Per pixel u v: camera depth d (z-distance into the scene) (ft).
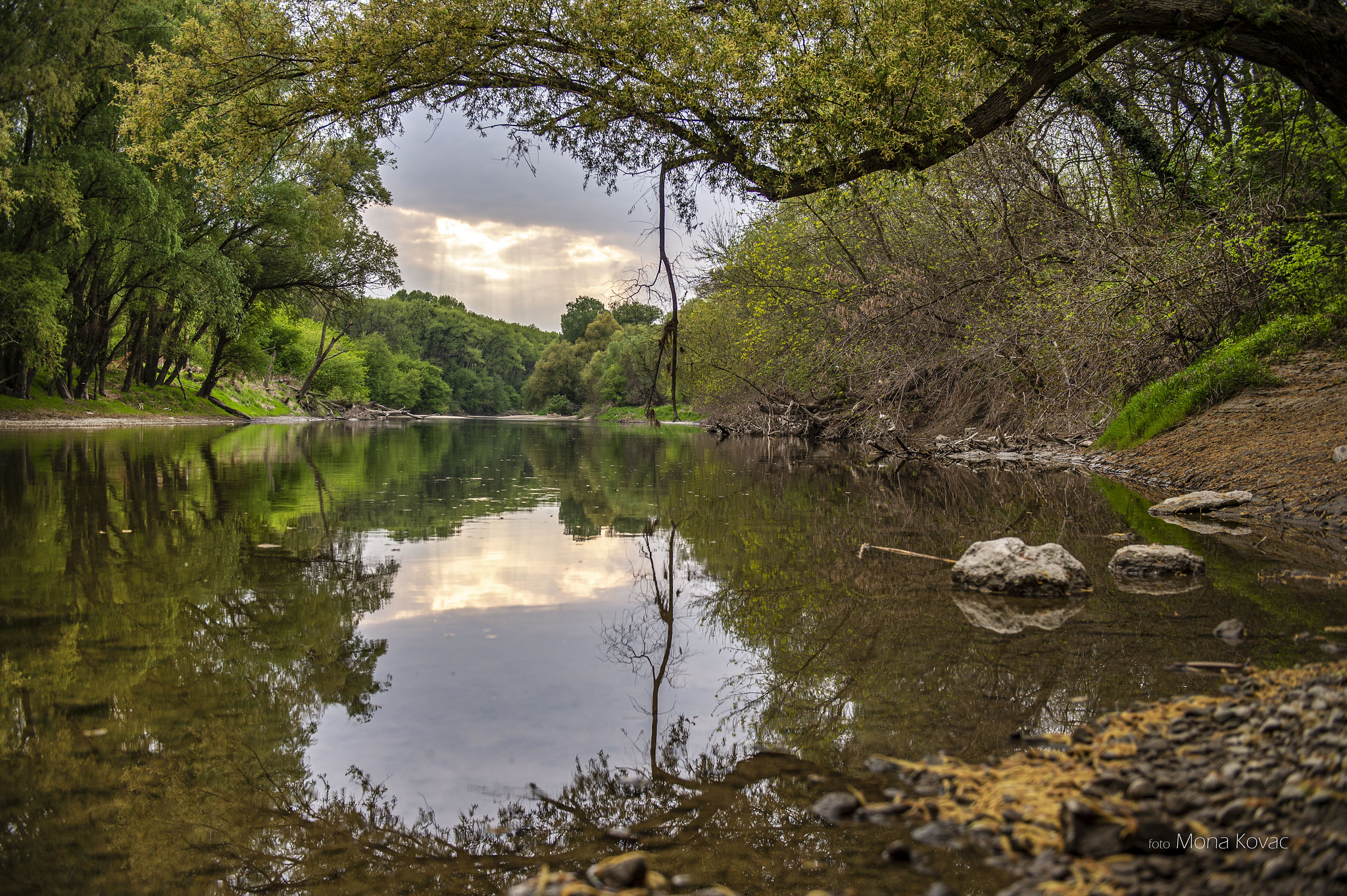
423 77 27.73
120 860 6.74
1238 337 38.55
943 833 7.00
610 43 26.53
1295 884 5.40
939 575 18.15
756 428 95.35
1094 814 6.50
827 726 9.53
